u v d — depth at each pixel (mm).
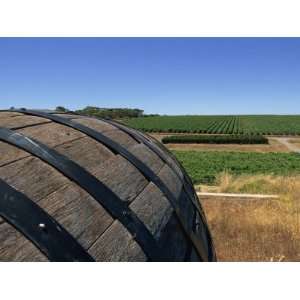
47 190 1870
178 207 2645
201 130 76688
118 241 1884
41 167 2020
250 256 7715
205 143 52656
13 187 1754
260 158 35375
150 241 2027
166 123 101562
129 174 2520
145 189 2494
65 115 3350
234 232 9086
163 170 3123
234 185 15453
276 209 11102
